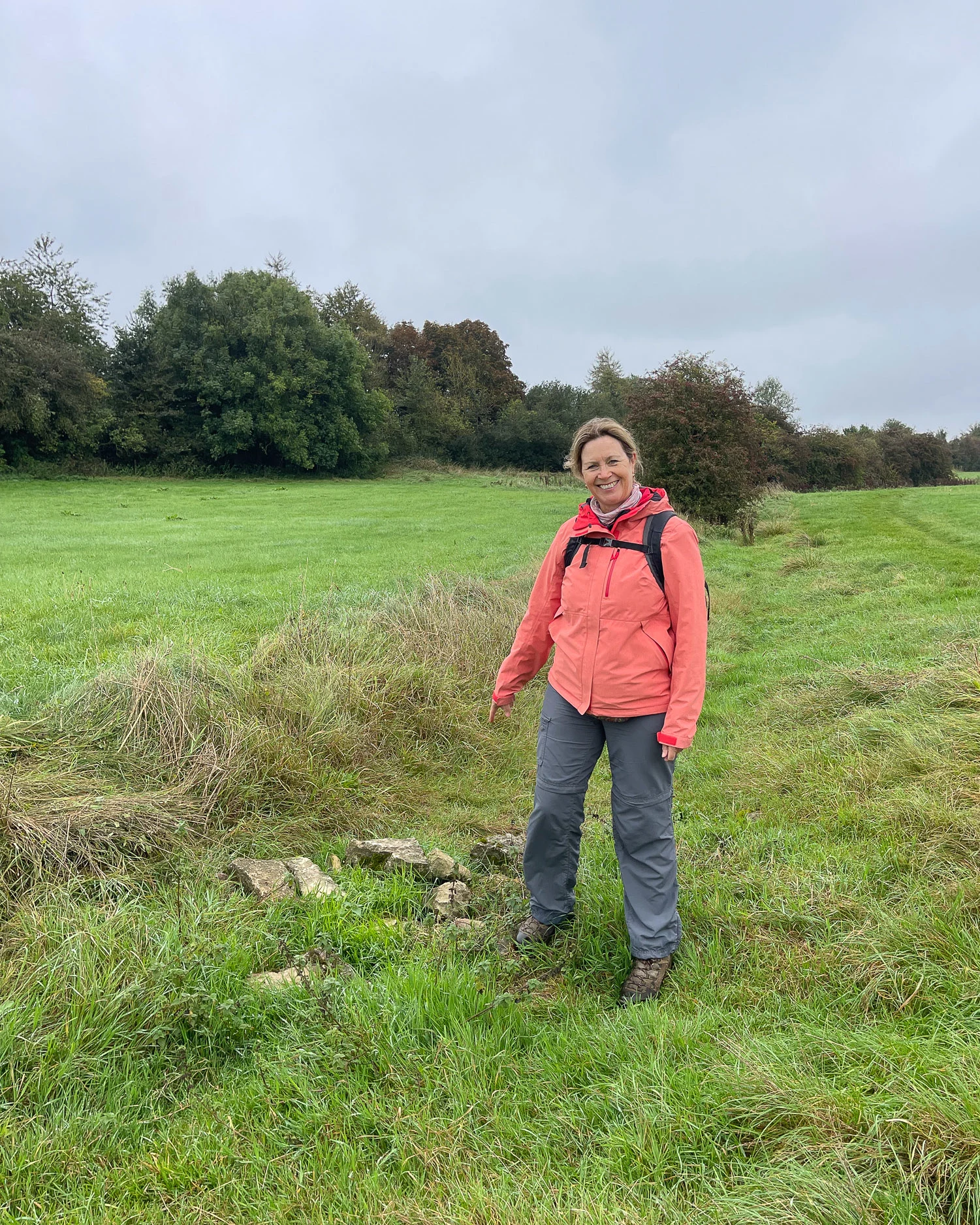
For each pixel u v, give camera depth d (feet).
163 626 24.59
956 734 12.58
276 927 9.33
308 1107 6.52
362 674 17.49
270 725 14.48
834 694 17.17
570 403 188.75
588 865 10.89
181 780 12.53
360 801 14.07
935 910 8.29
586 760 8.77
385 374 182.91
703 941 8.87
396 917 9.86
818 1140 5.54
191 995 7.50
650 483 63.93
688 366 62.49
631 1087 6.35
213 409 139.64
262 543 51.62
